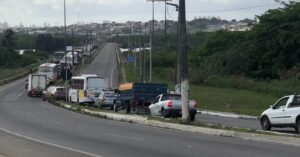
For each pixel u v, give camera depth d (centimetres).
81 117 4181
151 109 3962
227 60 8512
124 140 2356
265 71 7706
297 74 6894
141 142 2262
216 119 3884
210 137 2492
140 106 4462
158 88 4519
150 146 2100
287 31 7388
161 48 12962
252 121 3675
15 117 4112
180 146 2086
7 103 6488
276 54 7575
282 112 2727
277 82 6938
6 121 3675
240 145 2111
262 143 2195
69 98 6606
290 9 7688
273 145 2111
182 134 2672
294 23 7431
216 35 10325
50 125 3312
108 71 12112
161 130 2936
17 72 12081
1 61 14850
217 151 1905
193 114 3606
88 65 13975
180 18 3073
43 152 1905
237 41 9450
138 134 2675
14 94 8356
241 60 8188
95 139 2414
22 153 1875
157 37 15800
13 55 15338
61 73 10594
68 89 6800
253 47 8025
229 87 7581
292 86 6500
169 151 1920
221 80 7981
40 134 2692
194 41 15438
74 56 13512
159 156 1784
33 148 2042
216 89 7312
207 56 9975
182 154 1827
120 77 10181
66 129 3005
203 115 4450
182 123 3034
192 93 6788
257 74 7800
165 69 10544
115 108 4906
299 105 2678
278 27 7644
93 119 3941
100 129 3005
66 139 2423
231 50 8738
